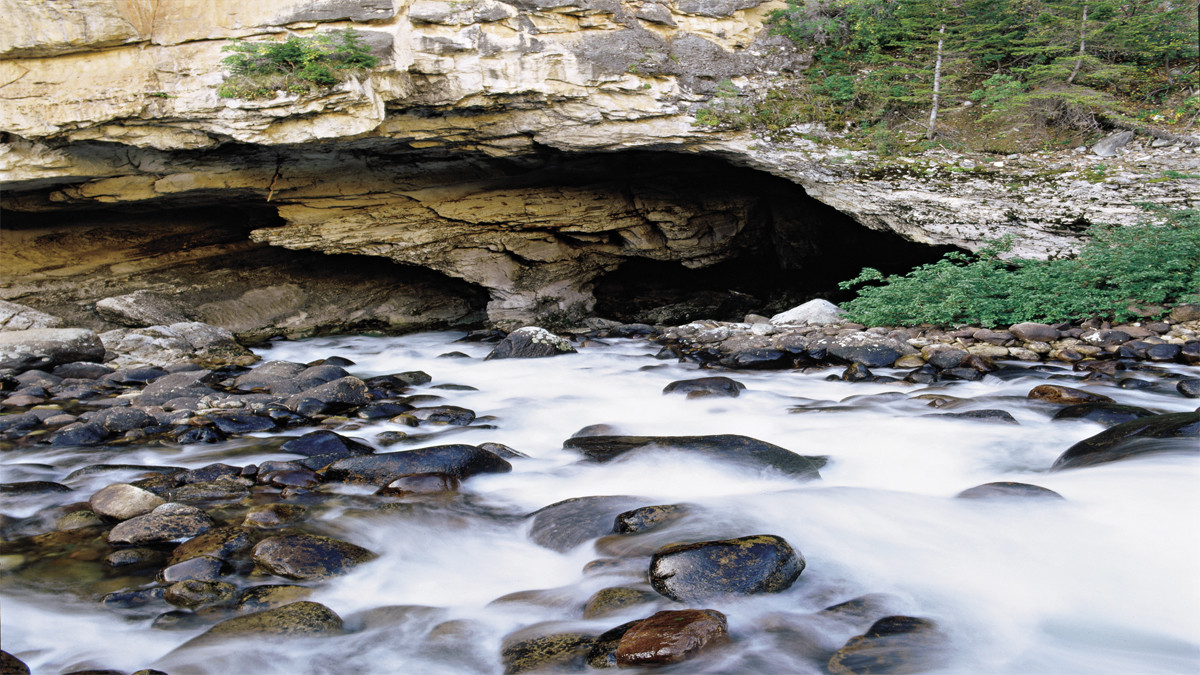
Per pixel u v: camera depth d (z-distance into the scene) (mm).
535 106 12164
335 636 3580
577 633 3490
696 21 13000
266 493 5355
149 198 12891
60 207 13078
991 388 8195
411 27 11258
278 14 10711
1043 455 5734
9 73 10219
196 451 6617
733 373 9773
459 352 12195
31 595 4043
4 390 9406
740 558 3756
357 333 14891
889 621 3455
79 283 14031
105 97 10312
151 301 13641
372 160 13508
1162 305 9977
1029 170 11422
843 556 4086
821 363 9953
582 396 8828
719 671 3127
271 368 9961
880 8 13430
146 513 4840
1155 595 3609
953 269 11180
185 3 10469
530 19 11789
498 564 4355
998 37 12562
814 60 13578
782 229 16703
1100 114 11836
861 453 6051
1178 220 10055
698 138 12648
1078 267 10414
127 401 8648
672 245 15680
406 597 4000
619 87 12109
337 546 4305
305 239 14070
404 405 8188
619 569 3990
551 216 14875
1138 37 12398
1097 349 9180
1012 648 3254
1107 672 3049
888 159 12047
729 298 16797
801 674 3104
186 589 3934
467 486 5457
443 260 14930
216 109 10453
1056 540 4141
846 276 17094
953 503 4703
